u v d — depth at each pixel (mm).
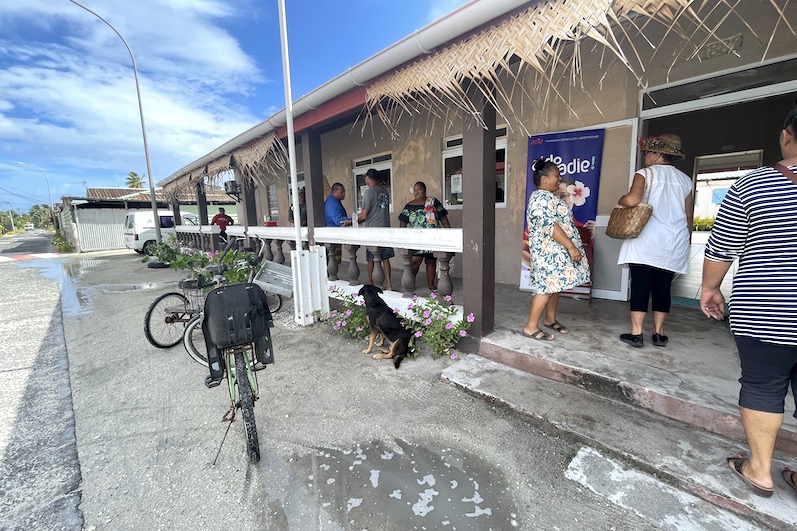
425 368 3275
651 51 3645
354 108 3992
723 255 1714
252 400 2291
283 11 4199
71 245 19703
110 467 2250
